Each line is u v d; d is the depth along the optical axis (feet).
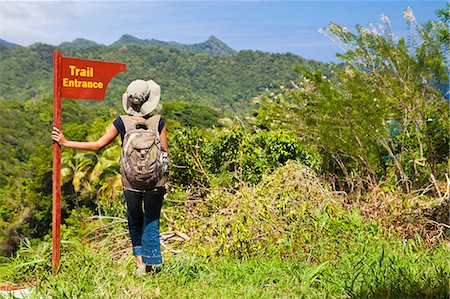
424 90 37.19
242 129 41.68
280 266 21.44
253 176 38.52
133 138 19.20
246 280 19.57
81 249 22.34
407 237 25.48
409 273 18.79
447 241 25.34
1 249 149.89
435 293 17.16
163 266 20.58
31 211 157.58
